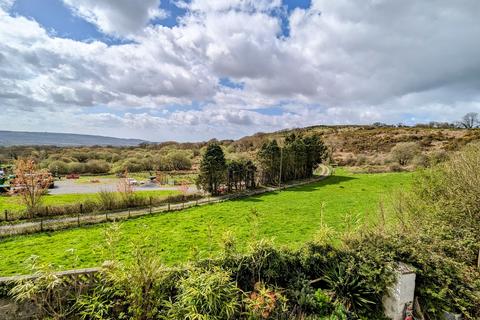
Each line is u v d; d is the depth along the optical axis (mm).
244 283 6898
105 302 5773
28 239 16547
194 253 7230
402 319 6551
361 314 6762
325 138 94125
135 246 6164
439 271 6945
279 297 6465
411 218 10203
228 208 25672
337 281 7121
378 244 7547
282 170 43594
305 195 32719
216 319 5352
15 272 11617
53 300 5789
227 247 7297
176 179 52250
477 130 74938
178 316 5488
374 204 26328
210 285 5656
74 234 17500
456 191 10102
